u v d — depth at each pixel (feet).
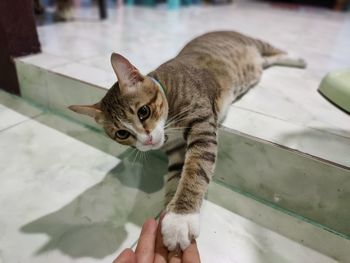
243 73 4.37
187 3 13.15
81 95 4.48
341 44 7.39
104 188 3.37
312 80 4.94
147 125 2.96
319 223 3.06
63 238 2.74
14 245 2.66
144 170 3.70
